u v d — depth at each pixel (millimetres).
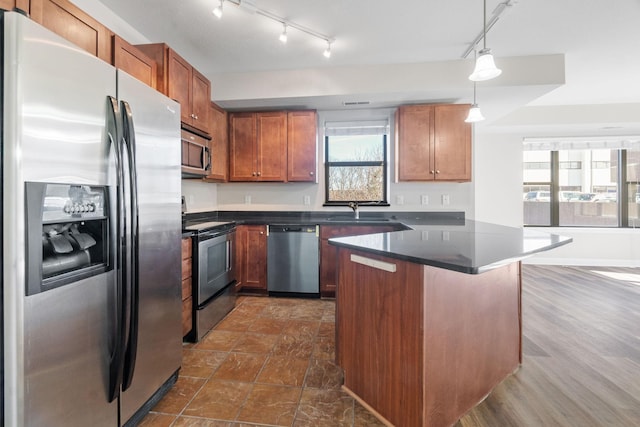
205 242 2471
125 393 1339
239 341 2338
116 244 1212
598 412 1545
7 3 1217
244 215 3996
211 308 2561
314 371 1924
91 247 1187
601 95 3998
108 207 1192
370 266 1523
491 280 1671
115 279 1235
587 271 4551
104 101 1184
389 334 1435
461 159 3338
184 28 2432
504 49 2734
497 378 1750
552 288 3686
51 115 973
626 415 1521
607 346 2230
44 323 968
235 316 2836
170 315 1681
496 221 5070
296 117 3561
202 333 2404
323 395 1688
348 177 3961
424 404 1300
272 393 1705
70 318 1057
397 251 1375
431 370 1320
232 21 2336
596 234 5000
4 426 901
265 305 3125
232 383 1799
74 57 1054
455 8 2180
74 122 1052
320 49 2773
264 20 2318
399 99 3287
